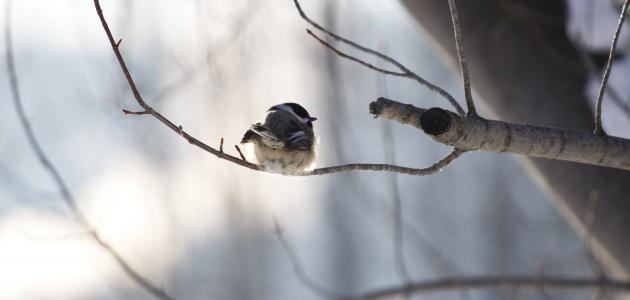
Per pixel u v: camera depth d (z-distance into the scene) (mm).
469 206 32062
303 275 9828
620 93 8070
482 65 8320
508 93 8164
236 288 27031
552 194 8031
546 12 8391
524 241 28906
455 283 9461
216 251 26812
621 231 7410
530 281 8969
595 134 5156
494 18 8289
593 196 7461
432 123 4730
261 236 27656
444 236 31359
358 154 12938
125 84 12547
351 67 21484
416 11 8953
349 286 28672
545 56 8078
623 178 7457
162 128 24625
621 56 8570
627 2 4988
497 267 29484
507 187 30781
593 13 8727
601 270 8164
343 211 29109
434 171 5113
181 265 25062
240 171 27203
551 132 5051
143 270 22875
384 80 9172
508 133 4926
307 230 29734
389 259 28859
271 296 27391
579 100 7891
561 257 20719
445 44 8758
